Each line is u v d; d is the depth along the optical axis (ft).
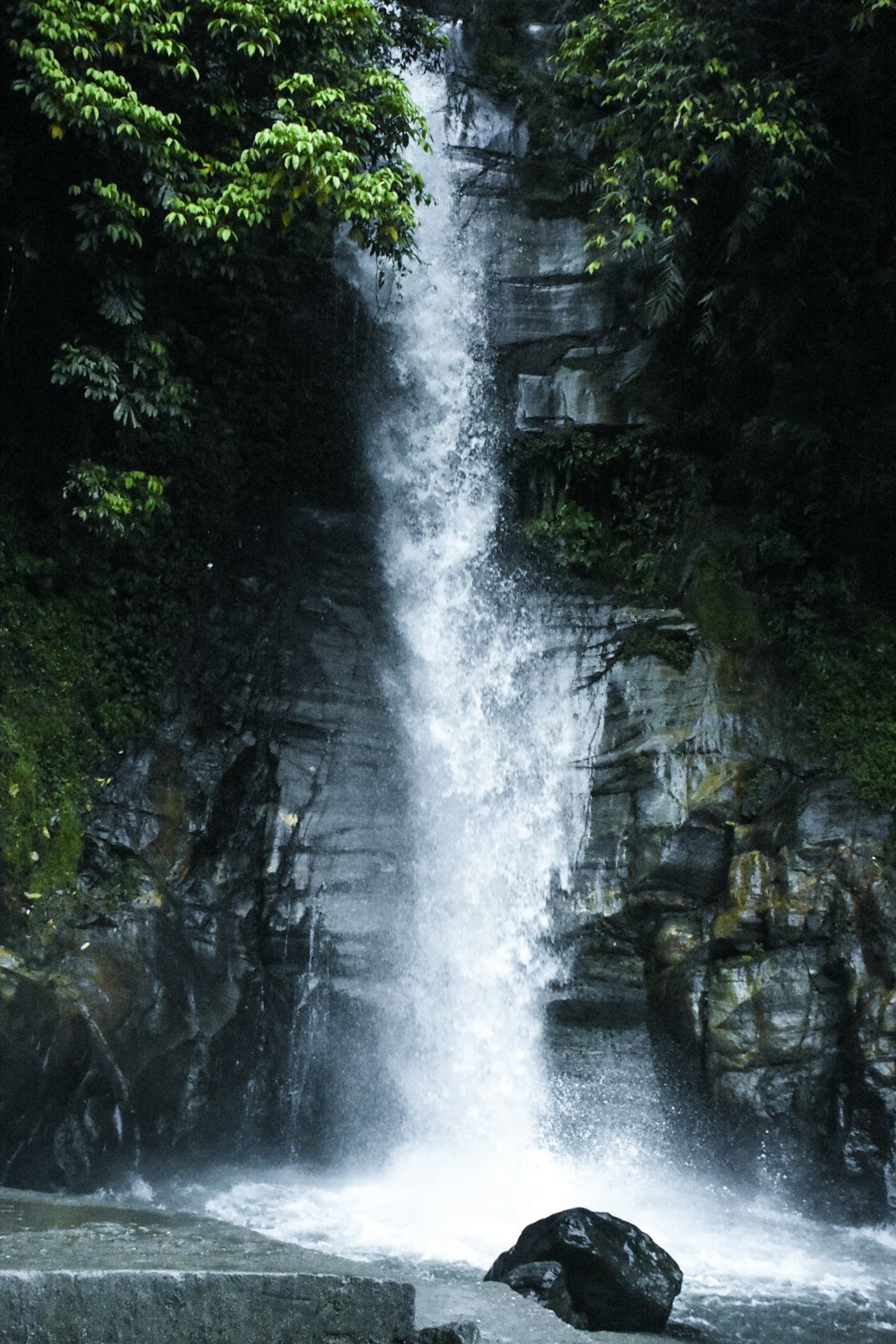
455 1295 19.54
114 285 39.14
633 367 52.85
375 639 48.32
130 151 36.78
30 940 35.09
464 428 53.36
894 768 42.47
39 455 42.80
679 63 44.55
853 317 46.98
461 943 44.47
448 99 57.93
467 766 47.65
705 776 43.93
